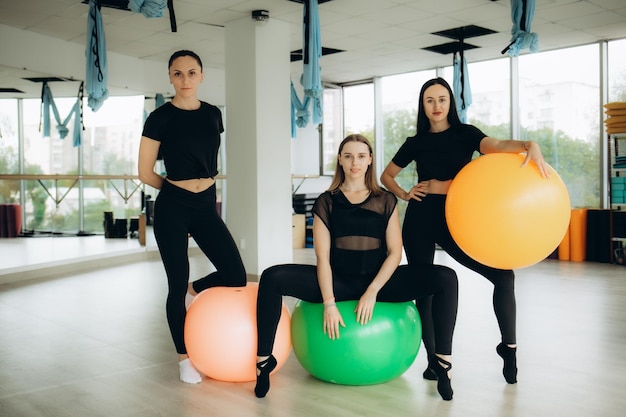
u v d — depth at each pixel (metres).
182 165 2.70
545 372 2.89
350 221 2.61
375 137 9.85
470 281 5.76
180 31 6.75
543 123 8.08
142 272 6.75
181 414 2.41
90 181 7.31
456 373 2.89
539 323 3.96
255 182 6.19
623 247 6.91
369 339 2.51
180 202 2.72
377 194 2.66
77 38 7.04
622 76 7.41
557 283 5.61
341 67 8.97
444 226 2.72
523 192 2.28
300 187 9.91
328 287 2.54
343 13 6.18
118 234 7.73
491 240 2.34
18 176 6.39
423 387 2.70
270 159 6.28
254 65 6.14
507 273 2.66
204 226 2.83
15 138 6.50
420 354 3.26
